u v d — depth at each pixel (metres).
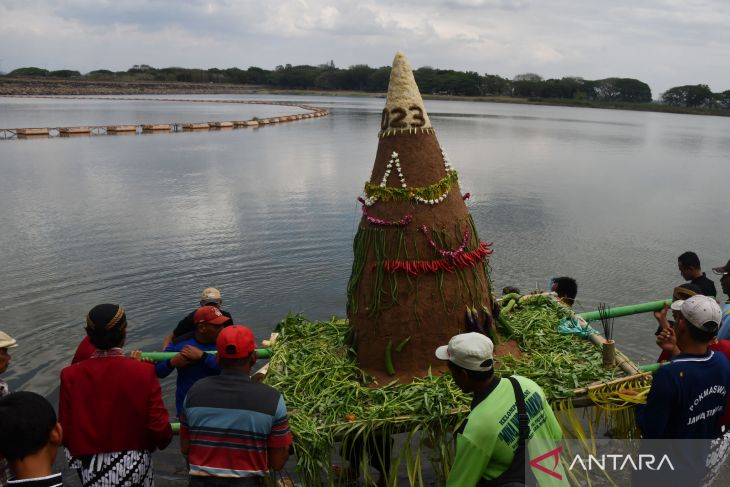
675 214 21.05
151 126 54.59
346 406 5.49
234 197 22.95
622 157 40.91
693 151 47.12
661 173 32.78
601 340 6.57
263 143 45.28
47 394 8.27
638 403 5.52
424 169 6.06
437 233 5.99
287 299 11.99
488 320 6.28
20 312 11.18
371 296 6.07
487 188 25.83
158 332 10.41
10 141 44.25
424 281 5.98
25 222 18.41
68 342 9.93
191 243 16.03
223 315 6.56
